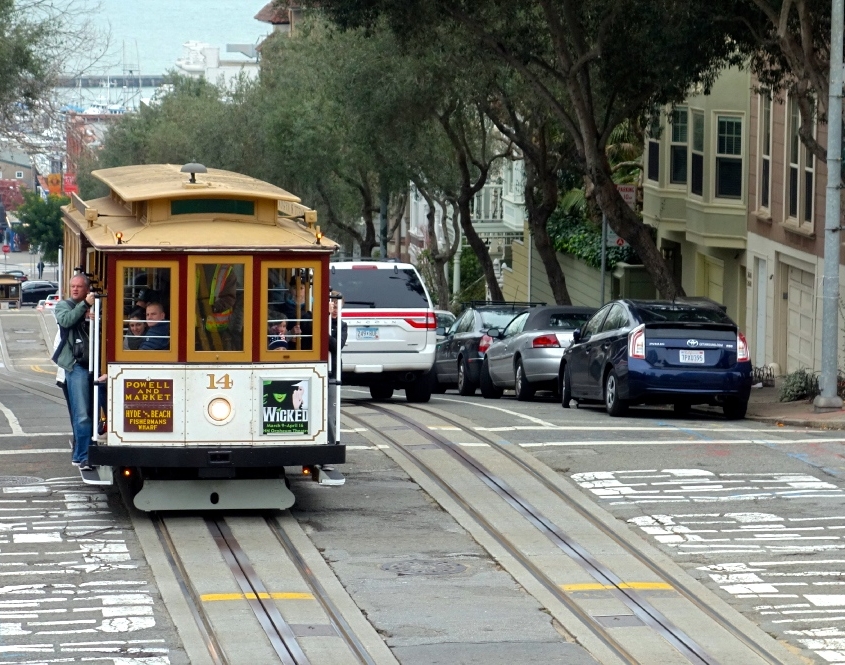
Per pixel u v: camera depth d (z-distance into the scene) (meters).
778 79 34.91
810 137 29.89
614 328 28.72
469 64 44.41
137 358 16.72
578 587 14.55
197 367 16.80
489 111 49.97
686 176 50.22
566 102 46.12
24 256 196.75
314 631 12.87
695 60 34.41
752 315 45.91
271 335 17.00
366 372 30.36
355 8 37.62
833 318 28.14
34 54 42.03
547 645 12.57
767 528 17.19
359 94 49.97
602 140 39.03
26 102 43.00
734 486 19.56
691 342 27.20
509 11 37.53
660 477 20.11
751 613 13.67
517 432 24.19
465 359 38.41
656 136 46.22
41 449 22.38
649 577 14.98
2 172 188.62
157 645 12.42
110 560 15.48
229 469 17.02
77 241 19.25
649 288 58.75
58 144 44.66
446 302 64.88
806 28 29.25
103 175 20.45
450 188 58.69
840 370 33.34
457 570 15.27
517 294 77.88
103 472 17.20
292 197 17.83
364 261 31.03
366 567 15.34
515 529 17.08
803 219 40.88
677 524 17.39
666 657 12.20
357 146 55.41
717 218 47.41
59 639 12.55
